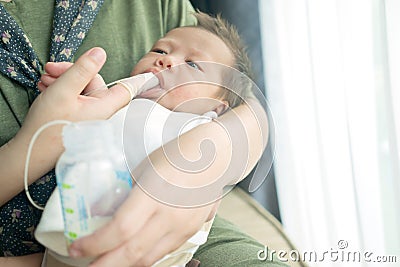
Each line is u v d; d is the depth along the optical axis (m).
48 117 0.95
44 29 1.24
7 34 1.16
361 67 1.42
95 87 1.05
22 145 0.97
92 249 0.73
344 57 1.46
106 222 0.75
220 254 1.14
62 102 0.95
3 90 1.15
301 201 1.91
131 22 1.36
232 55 1.23
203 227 0.95
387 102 1.33
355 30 1.43
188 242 0.92
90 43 1.29
